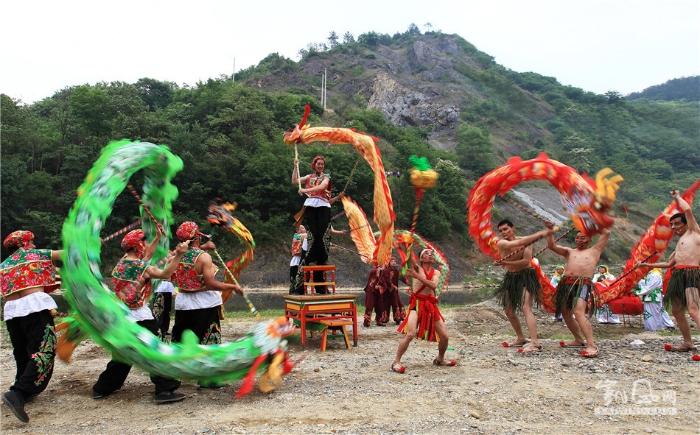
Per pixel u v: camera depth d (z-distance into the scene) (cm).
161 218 637
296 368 657
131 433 415
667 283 741
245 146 4666
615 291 857
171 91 7100
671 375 588
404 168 5122
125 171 529
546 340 877
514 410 463
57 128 4500
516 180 739
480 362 682
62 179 3872
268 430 412
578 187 693
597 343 823
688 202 783
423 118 8581
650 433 405
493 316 1234
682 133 8562
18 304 488
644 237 846
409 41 12650
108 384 530
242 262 750
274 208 4106
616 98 10000
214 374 503
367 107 8900
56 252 514
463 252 4775
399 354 634
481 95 9744
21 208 3497
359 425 422
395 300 1176
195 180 4084
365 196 4562
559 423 429
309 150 4669
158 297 694
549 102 10150
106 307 477
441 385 555
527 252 774
